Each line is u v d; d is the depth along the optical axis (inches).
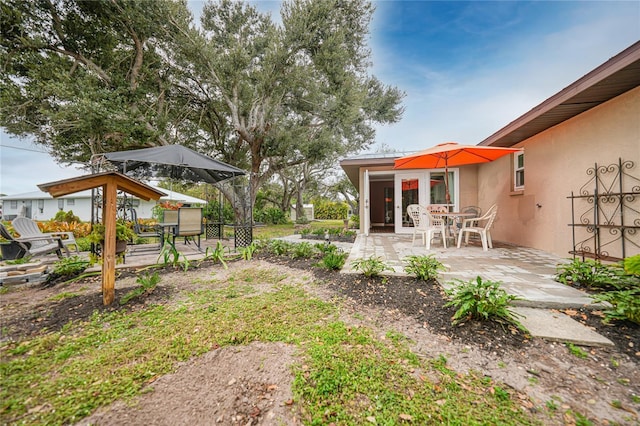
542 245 201.8
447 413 53.4
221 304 108.7
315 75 475.8
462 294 87.7
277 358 72.0
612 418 52.0
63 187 98.0
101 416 52.2
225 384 62.2
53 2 320.8
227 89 445.7
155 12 355.6
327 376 63.7
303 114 534.6
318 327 88.6
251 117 476.4
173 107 471.2
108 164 218.1
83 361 69.8
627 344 73.2
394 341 79.4
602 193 147.9
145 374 64.9
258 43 446.0
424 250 210.7
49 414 52.1
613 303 87.0
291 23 419.2
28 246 190.7
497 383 61.9
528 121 177.3
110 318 94.7
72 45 349.4
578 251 162.4
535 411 53.9
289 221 898.7
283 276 150.1
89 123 309.6
